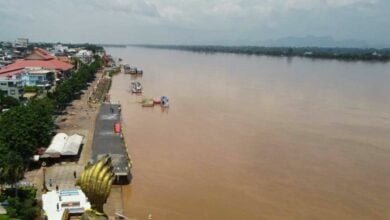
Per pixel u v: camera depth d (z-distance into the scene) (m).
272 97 154.50
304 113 125.44
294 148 89.38
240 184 68.94
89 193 9.23
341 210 60.75
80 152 78.62
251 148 88.69
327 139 96.75
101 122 101.38
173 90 168.75
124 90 164.50
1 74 144.00
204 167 76.25
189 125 108.06
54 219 49.94
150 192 64.56
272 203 62.38
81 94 144.88
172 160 79.69
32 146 67.50
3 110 97.56
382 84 198.88
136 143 90.25
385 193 66.94
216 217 57.59
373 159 83.25
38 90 130.62
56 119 105.44
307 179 71.81
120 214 55.94
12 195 53.53
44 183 60.72
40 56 178.00
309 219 57.72
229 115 120.88
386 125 111.44
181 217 57.19
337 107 136.25
